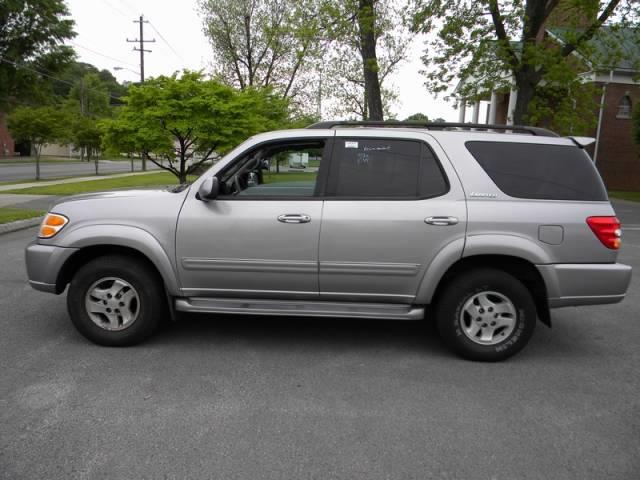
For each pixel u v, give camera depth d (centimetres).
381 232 418
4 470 270
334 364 422
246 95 1541
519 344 426
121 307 443
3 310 549
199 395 360
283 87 2689
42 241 447
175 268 436
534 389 381
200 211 431
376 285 427
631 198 2389
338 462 283
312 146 440
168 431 312
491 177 423
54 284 444
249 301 442
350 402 355
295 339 479
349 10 1633
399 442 305
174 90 1395
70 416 328
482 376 404
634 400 366
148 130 1378
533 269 427
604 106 1753
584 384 392
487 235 414
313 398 360
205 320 529
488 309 427
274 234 424
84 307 442
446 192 422
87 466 275
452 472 276
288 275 430
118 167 4959
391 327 520
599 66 1717
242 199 433
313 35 1738
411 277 423
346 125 449
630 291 695
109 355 430
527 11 1598
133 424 319
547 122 2019
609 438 314
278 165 441
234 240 428
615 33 1712
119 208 439
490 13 1622
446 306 426
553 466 283
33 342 457
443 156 428
